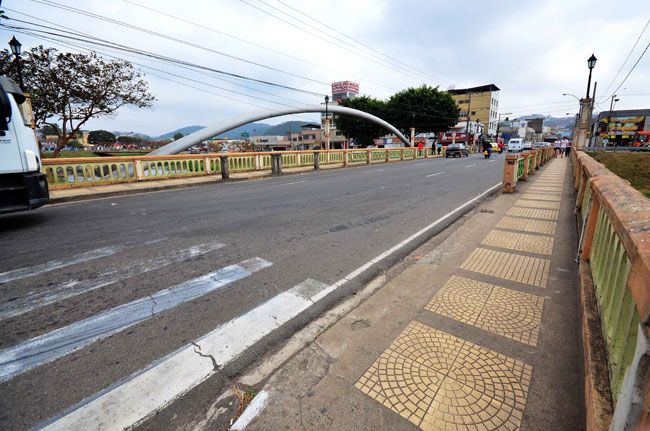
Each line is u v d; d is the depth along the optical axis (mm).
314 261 4289
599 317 2268
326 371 2193
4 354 2471
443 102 48969
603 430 1349
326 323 2857
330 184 12188
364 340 2510
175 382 2182
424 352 2350
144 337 2672
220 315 2996
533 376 2102
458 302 3041
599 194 2857
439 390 2004
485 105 84500
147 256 4477
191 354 2463
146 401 2023
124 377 2230
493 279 3521
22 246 4918
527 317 2766
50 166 10359
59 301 3254
